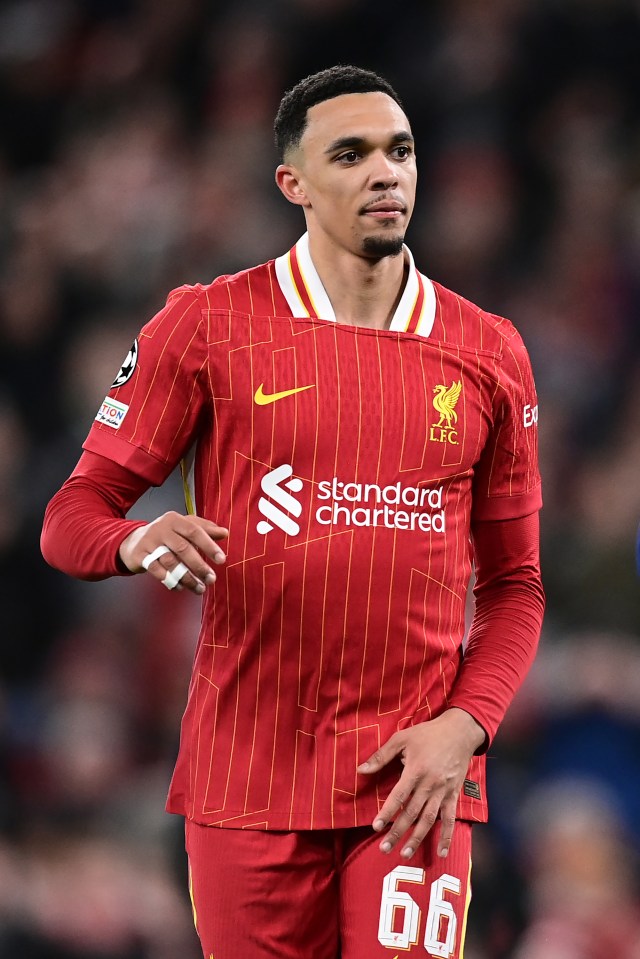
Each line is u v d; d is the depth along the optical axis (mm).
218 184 31422
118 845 21312
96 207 31844
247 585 9898
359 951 9914
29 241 31625
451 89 31969
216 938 10102
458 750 9844
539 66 32031
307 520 9875
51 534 10086
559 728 20359
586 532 22281
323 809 9898
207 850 10086
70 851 21141
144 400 10109
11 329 29797
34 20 35875
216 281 10383
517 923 17516
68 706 23203
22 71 34812
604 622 21172
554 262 29359
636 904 18562
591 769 19922
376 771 9883
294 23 33594
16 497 26328
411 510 10008
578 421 26062
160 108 33781
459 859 10203
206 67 34062
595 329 28016
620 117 31438
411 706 10031
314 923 10133
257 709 10000
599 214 29859
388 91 10312
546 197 30594
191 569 9289
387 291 10406
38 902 20125
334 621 9867
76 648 23969
